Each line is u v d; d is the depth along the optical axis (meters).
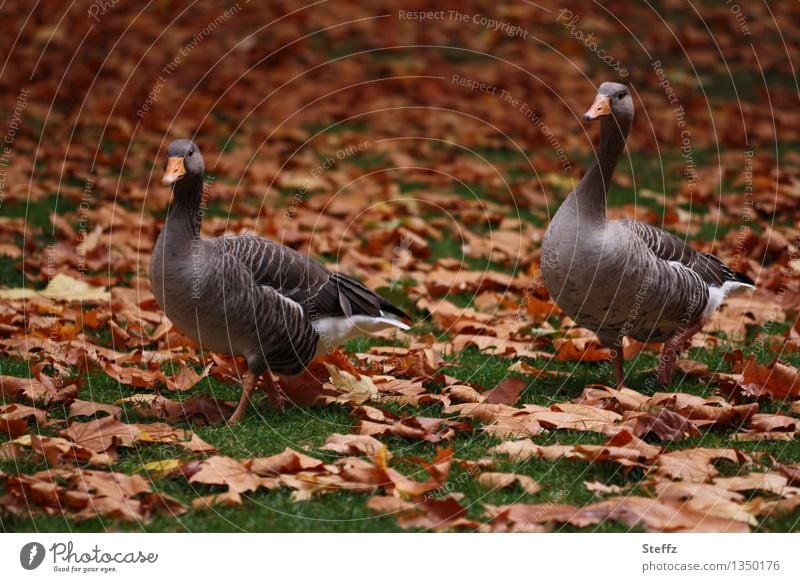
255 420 8.62
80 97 21.86
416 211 16.53
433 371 9.90
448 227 16.00
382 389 9.40
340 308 9.12
